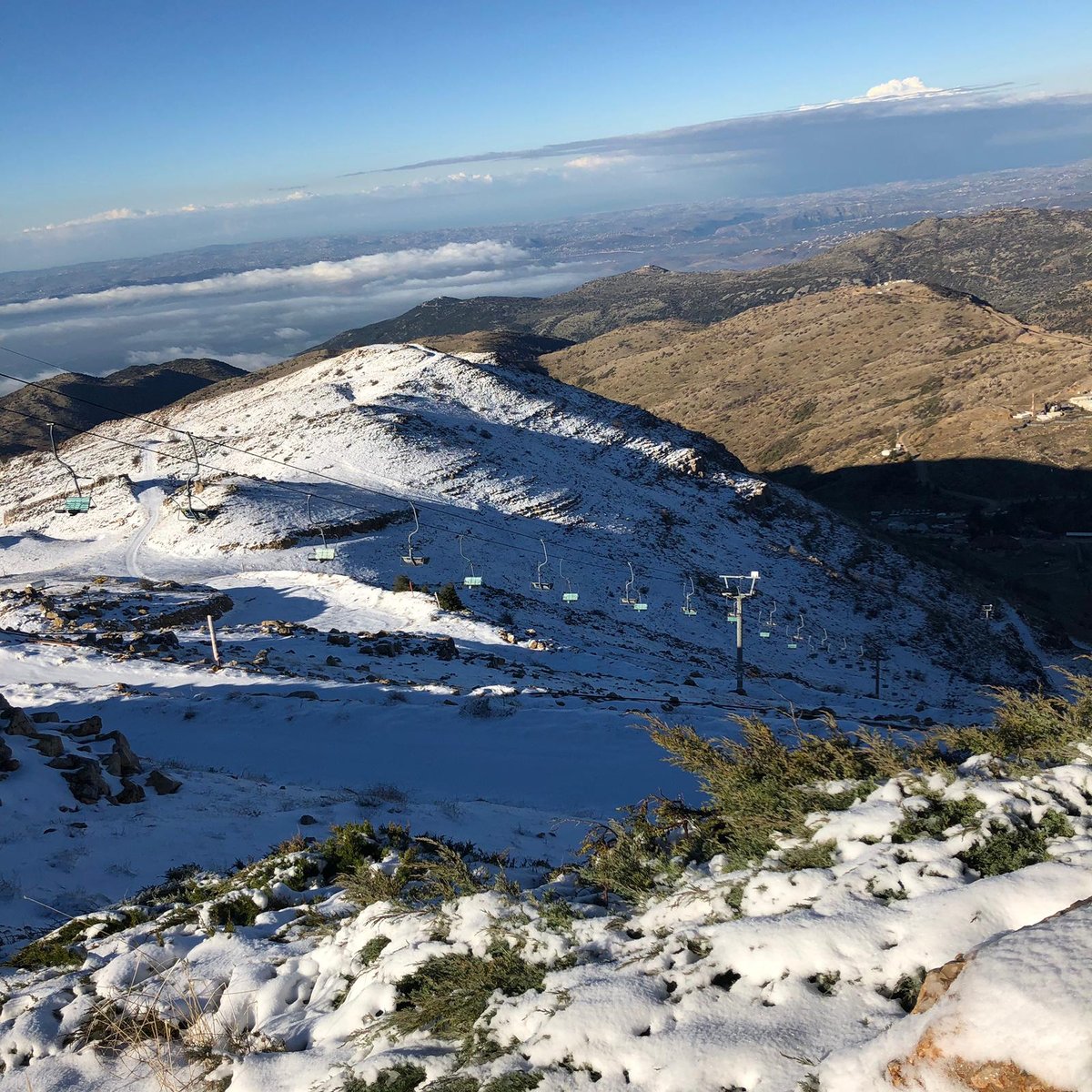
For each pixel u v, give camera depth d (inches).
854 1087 101.0
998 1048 88.1
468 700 908.6
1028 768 172.6
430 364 5831.7
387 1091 136.3
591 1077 122.6
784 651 2967.5
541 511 3946.9
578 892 199.2
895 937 128.3
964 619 3779.5
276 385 6491.1
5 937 294.7
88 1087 169.5
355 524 3225.9
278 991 184.9
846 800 187.5
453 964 162.6
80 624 1585.9
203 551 2974.9
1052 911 121.3
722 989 130.8
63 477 4955.7
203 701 904.9
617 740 780.6
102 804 454.9
